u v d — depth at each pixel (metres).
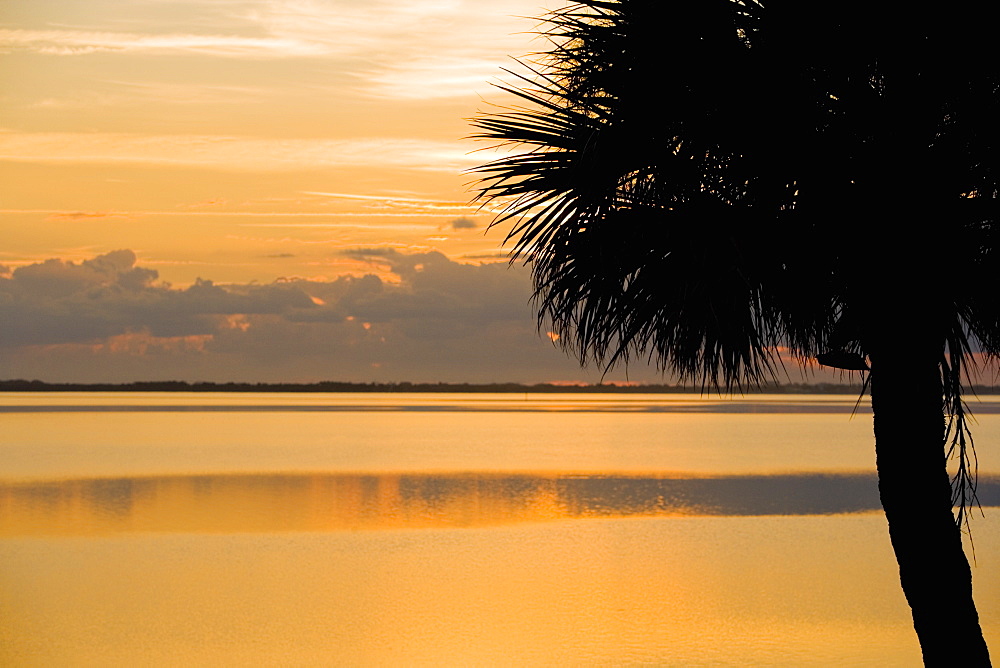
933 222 7.75
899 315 8.08
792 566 20.66
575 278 8.28
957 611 8.30
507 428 92.69
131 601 17.19
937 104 7.50
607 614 16.34
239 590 18.14
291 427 91.56
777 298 7.80
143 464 47.62
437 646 14.38
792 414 144.12
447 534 25.25
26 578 19.23
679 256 7.76
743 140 7.46
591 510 30.42
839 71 7.40
